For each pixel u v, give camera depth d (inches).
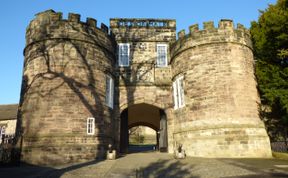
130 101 903.1
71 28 748.6
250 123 705.6
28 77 727.7
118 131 868.6
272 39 757.3
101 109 757.3
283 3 752.3
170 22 1005.8
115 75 910.4
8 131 1507.1
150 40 978.7
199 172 443.5
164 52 970.1
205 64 766.5
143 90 916.6
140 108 1049.5
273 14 728.3
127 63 946.7
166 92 922.7
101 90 772.0
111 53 865.5
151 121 1246.3
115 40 951.6
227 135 685.3
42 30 742.5
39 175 443.5
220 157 675.4
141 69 940.0
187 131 762.2
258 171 431.8
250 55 792.9
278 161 578.2
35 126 665.6
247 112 714.8
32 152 641.0
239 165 510.9
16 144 663.1
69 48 732.7
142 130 2208.4
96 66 773.3
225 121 699.4
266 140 704.4
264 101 763.4
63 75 706.8
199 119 740.0
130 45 968.3
